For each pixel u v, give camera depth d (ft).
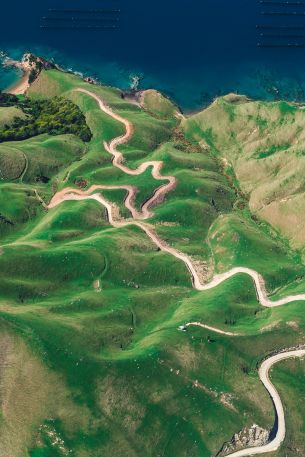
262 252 507.30
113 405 359.66
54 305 419.54
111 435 350.23
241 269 488.02
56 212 534.37
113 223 532.32
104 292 449.89
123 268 473.26
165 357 383.65
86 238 503.61
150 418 360.48
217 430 362.33
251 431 364.38
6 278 433.48
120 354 389.80
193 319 414.82
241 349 406.00
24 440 344.90
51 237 498.69
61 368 366.63
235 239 513.04
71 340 382.63
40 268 451.12
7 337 375.04
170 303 455.22
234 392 379.14
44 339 375.25
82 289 453.99
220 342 404.57
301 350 412.57
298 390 392.47
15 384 362.53
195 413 366.63
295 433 371.56
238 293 458.50
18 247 458.91
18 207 540.11
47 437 345.31
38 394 357.82
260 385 388.16
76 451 342.64
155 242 512.22
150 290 467.52
